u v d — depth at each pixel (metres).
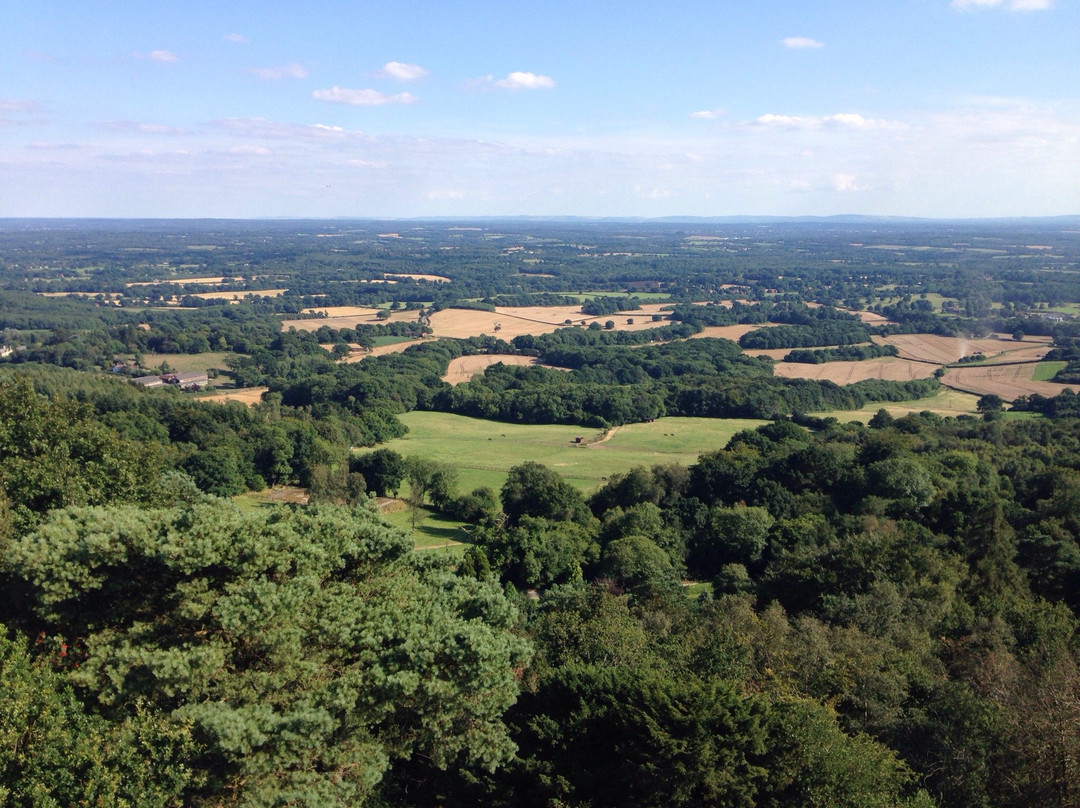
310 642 21.80
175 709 18.92
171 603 20.78
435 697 21.83
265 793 18.81
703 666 29.06
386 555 24.77
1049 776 22.42
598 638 31.89
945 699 26.31
